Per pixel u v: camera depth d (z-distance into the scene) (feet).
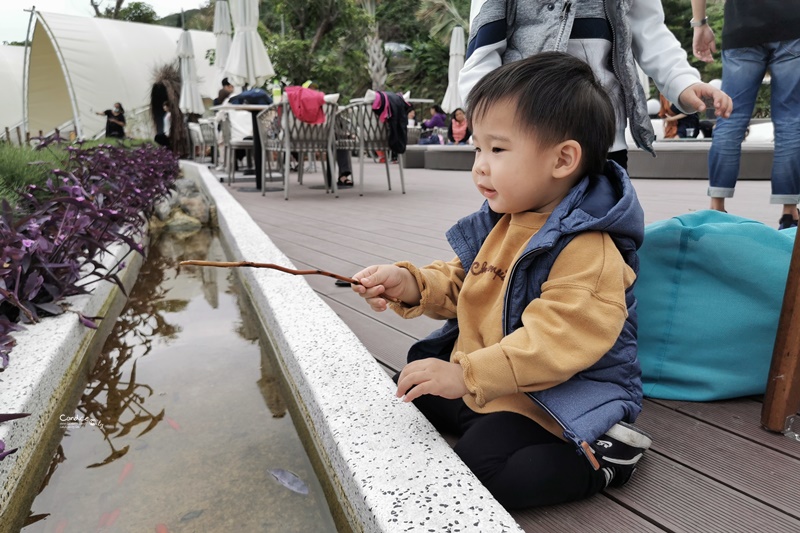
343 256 9.52
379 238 11.10
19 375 4.24
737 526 2.99
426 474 2.99
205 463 4.03
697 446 3.77
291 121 17.61
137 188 10.09
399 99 18.63
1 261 5.18
